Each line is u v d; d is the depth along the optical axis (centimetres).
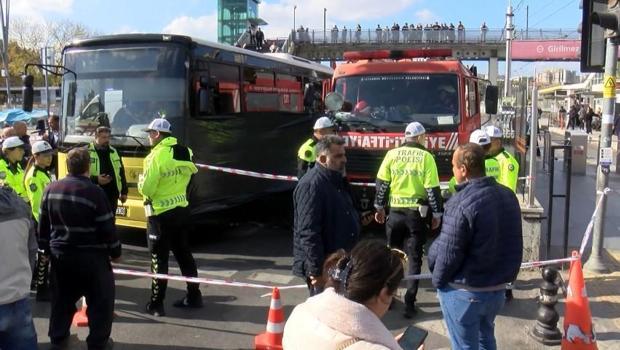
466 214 374
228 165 952
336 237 451
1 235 378
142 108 852
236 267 809
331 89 950
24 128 998
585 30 706
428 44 5069
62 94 902
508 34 3050
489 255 375
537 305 631
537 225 740
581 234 940
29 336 397
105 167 782
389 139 875
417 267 616
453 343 398
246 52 1014
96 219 487
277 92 1142
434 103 890
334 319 190
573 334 486
